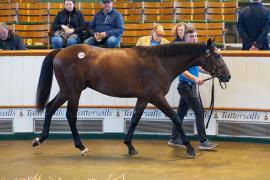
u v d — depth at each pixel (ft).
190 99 23.54
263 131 25.63
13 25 38.19
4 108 26.96
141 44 27.48
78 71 22.36
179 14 41.93
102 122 27.02
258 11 27.94
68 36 29.50
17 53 26.61
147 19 42.04
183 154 23.27
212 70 22.06
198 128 23.99
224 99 25.94
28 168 20.48
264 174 19.52
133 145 25.38
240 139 26.00
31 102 26.86
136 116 22.79
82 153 22.86
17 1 45.50
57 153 23.54
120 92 22.36
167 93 24.54
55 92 26.81
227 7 42.19
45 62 23.07
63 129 27.09
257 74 25.43
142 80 22.16
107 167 20.68
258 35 28.19
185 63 22.31
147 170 20.16
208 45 21.93
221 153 23.43
